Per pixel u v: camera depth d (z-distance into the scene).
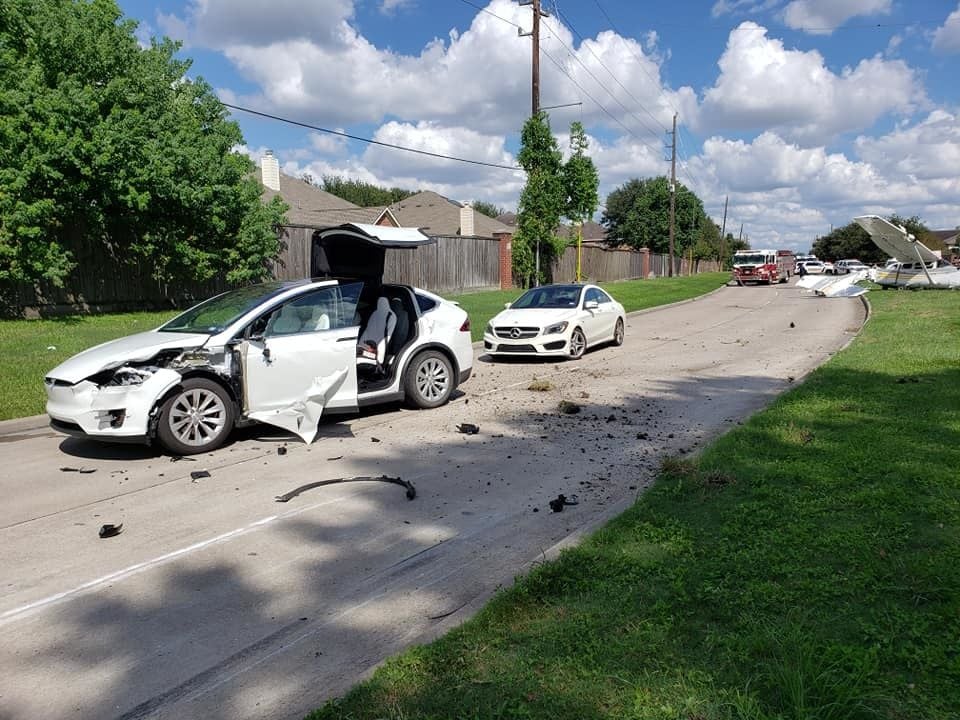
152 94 16.86
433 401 9.41
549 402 9.71
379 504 5.67
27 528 5.20
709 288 41.12
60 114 13.99
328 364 7.87
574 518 5.29
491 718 2.73
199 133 17.52
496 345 13.64
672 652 3.13
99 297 16.62
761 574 3.84
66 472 6.61
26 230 13.46
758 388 10.42
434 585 4.24
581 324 14.02
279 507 5.62
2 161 13.60
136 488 6.12
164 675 3.33
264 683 3.25
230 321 7.52
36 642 3.63
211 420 7.25
